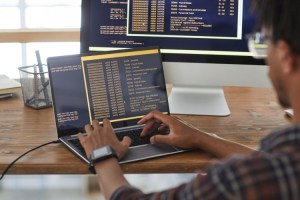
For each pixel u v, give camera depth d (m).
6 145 1.15
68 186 2.51
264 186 0.57
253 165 0.59
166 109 1.33
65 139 1.18
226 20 1.39
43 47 2.63
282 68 0.66
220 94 1.50
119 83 1.30
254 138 1.24
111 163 0.98
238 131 1.29
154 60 1.34
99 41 1.42
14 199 2.37
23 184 2.52
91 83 1.27
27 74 1.42
